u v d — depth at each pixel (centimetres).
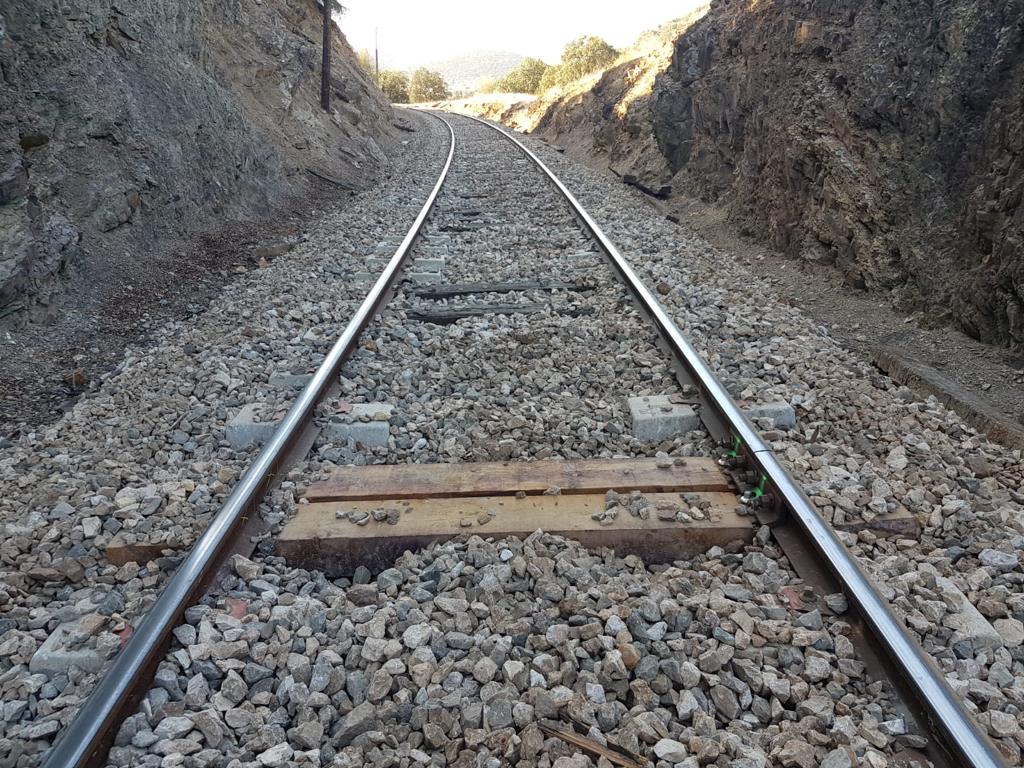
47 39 679
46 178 634
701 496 327
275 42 1484
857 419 409
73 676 244
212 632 250
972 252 550
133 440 406
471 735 213
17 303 546
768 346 510
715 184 1144
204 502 336
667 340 498
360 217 1084
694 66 1288
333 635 257
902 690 223
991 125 541
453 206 1152
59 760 192
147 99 825
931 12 634
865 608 241
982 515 321
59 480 361
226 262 809
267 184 1105
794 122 821
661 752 204
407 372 472
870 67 709
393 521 313
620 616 257
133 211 739
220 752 210
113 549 305
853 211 689
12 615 273
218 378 471
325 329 557
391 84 5250
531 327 556
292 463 363
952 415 425
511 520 312
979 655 243
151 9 912
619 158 1700
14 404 468
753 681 230
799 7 891
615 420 413
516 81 4894
